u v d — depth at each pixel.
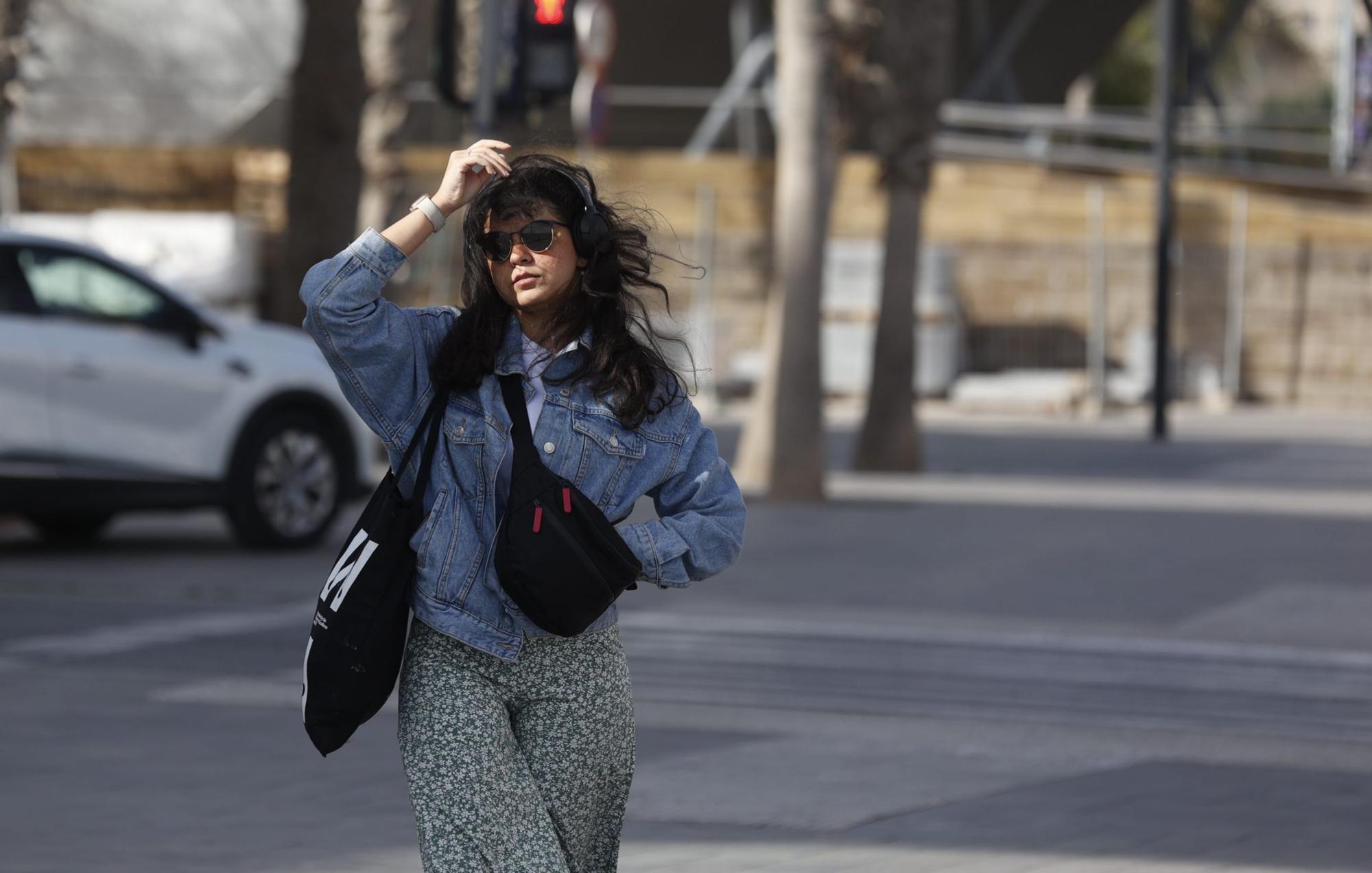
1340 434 48.47
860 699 16.69
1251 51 103.69
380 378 6.95
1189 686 17.47
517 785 6.78
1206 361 58.78
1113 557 26.02
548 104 25.42
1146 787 13.37
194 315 24.61
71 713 15.41
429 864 6.69
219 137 59.78
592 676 6.97
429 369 7.01
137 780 13.06
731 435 45.47
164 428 24.11
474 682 6.86
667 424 7.06
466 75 38.00
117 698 16.09
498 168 6.95
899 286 37.25
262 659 18.08
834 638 19.78
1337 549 27.00
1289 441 46.34
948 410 56.44
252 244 52.75
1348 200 63.59
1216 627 20.62
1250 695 17.06
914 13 36.22
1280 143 68.25
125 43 58.91
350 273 6.84
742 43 66.38
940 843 11.67
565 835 7.04
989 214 58.94
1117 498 33.53
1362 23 64.88
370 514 6.95
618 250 7.00
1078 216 58.62
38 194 56.88
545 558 6.61
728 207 58.19
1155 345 46.56
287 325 34.16
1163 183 46.28
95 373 23.50
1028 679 17.66
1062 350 58.72
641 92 63.28
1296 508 32.25
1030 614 21.42
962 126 68.88
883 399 37.56
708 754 14.38
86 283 23.97
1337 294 58.34
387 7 37.41
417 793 6.76
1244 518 30.67
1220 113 71.75
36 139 58.97
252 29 58.94
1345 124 65.75
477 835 6.68
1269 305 58.56
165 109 59.19
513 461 6.82
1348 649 19.39
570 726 6.95
